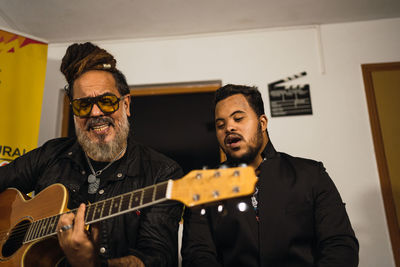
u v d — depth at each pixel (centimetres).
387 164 238
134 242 138
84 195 151
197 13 261
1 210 152
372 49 267
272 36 278
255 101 157
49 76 283
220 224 146
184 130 272
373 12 265
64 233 112
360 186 235
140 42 288
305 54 270
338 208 138
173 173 154
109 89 157
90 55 161
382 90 255
